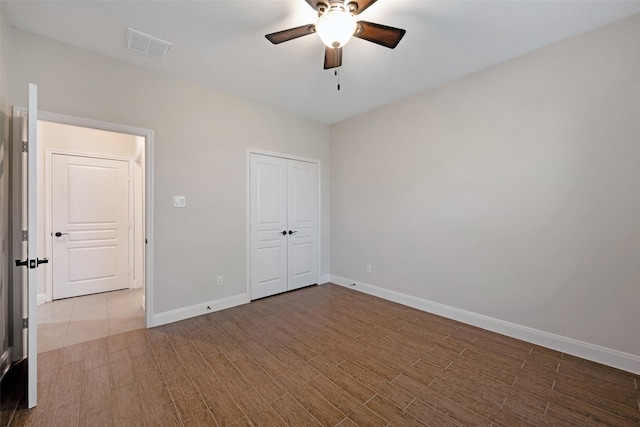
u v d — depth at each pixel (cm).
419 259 326
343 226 421
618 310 204
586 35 215
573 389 181
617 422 153
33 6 186
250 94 328
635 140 197
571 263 224
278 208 378
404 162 340
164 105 277
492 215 267
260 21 204
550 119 233
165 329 267
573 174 222
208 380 189
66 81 228
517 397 173
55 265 345
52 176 343
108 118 246
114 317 294
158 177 273
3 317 193
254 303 342
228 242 325
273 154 368
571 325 224
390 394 176
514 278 254
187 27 210
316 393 177
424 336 256
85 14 194
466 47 235
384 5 187
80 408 162
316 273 427
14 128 206
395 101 349
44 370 199
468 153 283
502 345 239
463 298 288
